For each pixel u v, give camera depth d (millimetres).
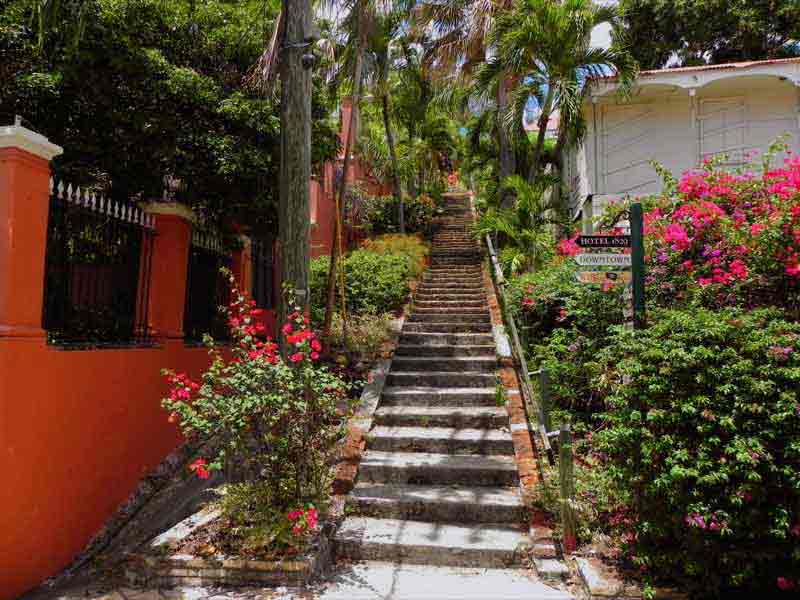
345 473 5289
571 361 6547
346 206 17562
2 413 3906
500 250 14312
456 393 6805
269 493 4305
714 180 6504
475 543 4344
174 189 6809
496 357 7883
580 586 3867
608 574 3812
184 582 4051
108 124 6141
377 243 13844
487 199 18812
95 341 5164
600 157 12883
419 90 18078
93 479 4812
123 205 5551
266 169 6312
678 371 3746
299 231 5613
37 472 4188
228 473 4590
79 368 4680
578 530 4277
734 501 3299
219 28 6742
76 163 6238
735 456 3426
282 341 5504
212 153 6039
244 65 6969
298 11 5719
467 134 20344
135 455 5418
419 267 12734
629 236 4984
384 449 5930
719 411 3557
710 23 14859
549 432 5305
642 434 3678
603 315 6484
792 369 3461
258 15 7129
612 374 4926
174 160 6129
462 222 20422
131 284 5750
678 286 5758
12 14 5555
